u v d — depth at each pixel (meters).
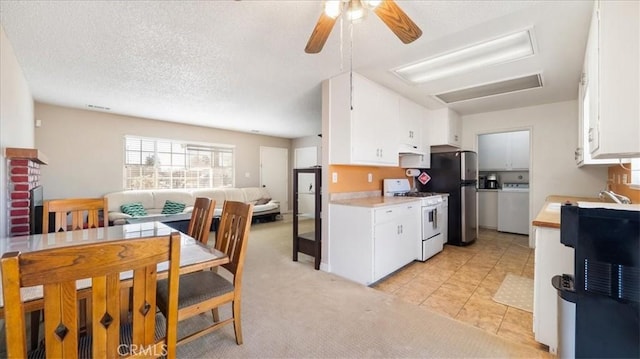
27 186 2.28
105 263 0.85
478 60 2.56
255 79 3.05
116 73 2.86
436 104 4.09
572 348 0.91
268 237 4.82
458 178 4.23
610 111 1.25
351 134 2.85
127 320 1.43
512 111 4.34
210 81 3.11
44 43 2.22
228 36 2.10
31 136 3.60
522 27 1.96
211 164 6.17
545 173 4.05
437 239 3.80
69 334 0.82
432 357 1.62
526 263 3.38
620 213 0.83
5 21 1.90
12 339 0.74
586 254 0.88
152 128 5.26
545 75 2.89
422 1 1.66
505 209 5.17
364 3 1.40
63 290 0.81
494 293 2.51
